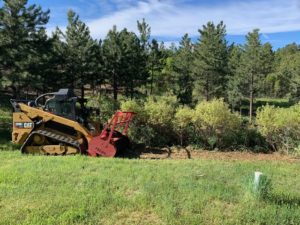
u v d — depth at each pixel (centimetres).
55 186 723
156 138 1524
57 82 3541
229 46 5688
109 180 771
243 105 6331
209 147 1491
